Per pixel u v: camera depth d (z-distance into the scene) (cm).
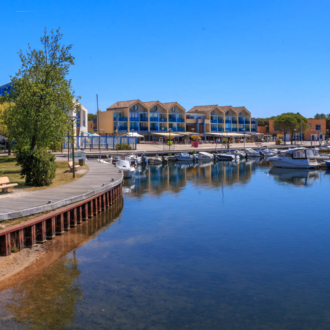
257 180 3797
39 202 1538
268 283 1086
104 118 9575
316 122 13238
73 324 827
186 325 839
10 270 1112
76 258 1259
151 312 895
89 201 1820
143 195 2764
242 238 1576
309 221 1908
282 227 1780
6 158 3938
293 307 938
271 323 858
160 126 10031
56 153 5144
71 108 2844
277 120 11256
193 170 4962
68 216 1577
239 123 11900
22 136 2581
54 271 1129
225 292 1019
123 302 942
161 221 1891
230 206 2322
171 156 6600
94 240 1499
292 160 5175
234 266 1225
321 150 8925
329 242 1524
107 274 1126
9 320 833
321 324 857
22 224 1272
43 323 826
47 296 959
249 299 978
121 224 1811
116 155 5638
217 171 4812
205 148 8481
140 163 5747
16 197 1672
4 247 1184
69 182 2245
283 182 3631
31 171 2038
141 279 1095
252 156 7575
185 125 10475
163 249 1402
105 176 2583
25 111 2548
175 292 1011
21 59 2702
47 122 2567
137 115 9550
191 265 1227
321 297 995
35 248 1312
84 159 3706
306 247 1450
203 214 2073
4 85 4569
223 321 862
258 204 2397
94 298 958
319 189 3123
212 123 11094
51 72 2703
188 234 1633
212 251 1386
